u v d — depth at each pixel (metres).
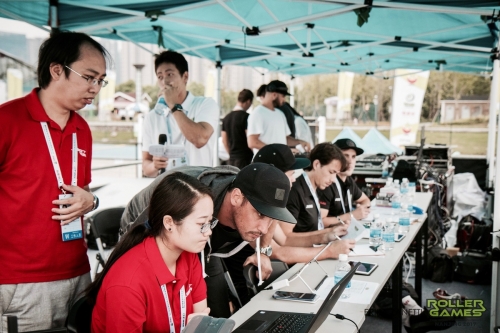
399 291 3.36
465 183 7.77
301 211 3.58
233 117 6.57
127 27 6.03
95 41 2.06
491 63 8.33
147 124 3.52
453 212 7.40
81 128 2.18
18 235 1.99
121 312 1.70
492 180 7.07
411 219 4.50
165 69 3.39
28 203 1.99
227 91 39.16
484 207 7.25
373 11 5.77
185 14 5.53
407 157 7.65
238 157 6.59
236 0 5.14
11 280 2.00
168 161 3.37
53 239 2.05
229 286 2.53
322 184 3.62
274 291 2.57
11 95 8.46
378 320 4.07
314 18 4.66
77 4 4.45
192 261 2.04
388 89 34.28
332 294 1.84
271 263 2.98
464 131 20.00
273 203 2.06
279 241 3.25
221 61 7.82
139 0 4.52
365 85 35.19
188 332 1.59
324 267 3.00
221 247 2.31
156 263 1.79
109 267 1.84
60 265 2.09
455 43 7.01
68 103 2.02
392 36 6.72
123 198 7.85
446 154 7.96
